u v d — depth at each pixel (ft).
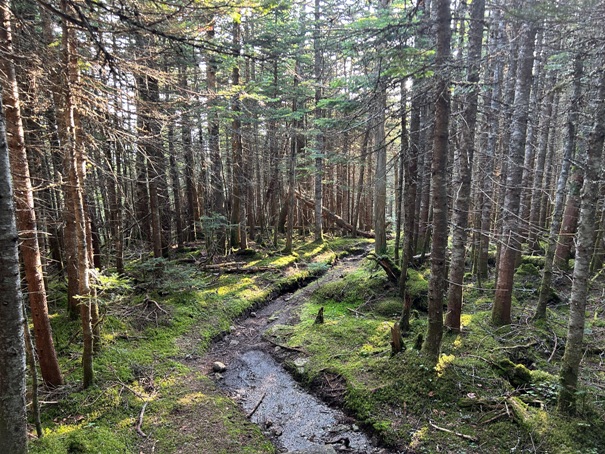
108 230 47.83
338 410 22.17
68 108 18.69
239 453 17.99
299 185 76.13
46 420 18.78
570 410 17.92
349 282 41.45
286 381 25.82
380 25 26.55
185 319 32.63
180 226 52.54
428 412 19.94
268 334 32.65
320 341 30.01
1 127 8.86
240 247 56.13
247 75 56.80
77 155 19.93
